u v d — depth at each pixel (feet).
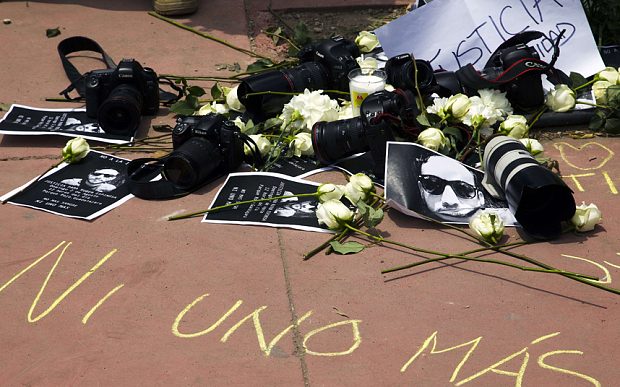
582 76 10.15
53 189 8.00
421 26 11.17
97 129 9.62
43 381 4.99
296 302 5.95
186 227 7.25
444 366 5.15
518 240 6.89
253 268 6.47
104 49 13.03
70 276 6.33
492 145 7.66
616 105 9.41
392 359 5.23
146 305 5.90
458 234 7.08
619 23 12.28
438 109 8.98
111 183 8.23
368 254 6.72
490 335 5.50
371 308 5.86
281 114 9.72
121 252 6.74
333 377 5.04
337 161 8.70
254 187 7.97
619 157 8.80
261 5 15.62
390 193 7.25
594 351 5.29
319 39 13.58
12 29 13.98
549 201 7.18
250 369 5.13
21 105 10.25
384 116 7.68
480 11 10.96
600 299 5.95
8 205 7.61
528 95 9.44
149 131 9.91
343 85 9.80
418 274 6.36
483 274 6.35
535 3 10.99
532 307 5.85
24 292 6.08
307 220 7.33
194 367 5.14
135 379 5.02
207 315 5.77
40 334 5.52
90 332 5.55
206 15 15.01
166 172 8.04
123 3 15.78
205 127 8.05
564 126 9.83
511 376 5.04
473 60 11.03
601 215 6.98
